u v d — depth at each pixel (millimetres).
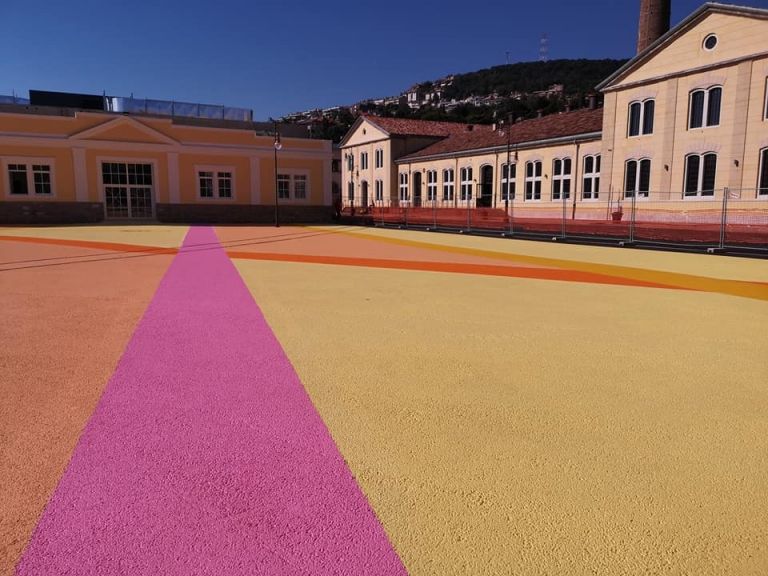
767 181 25219
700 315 7180
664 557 2309
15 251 15188
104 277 10188
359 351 5336
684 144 28344
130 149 33156
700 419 3729
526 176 39250
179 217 34625
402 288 9219
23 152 30797
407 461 3117
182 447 3270
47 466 3035
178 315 6906
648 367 4898
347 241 20141
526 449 3275
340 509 2641
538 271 11695
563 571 2223
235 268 11719
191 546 2359
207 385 4332
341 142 61188
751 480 2920
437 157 46750
